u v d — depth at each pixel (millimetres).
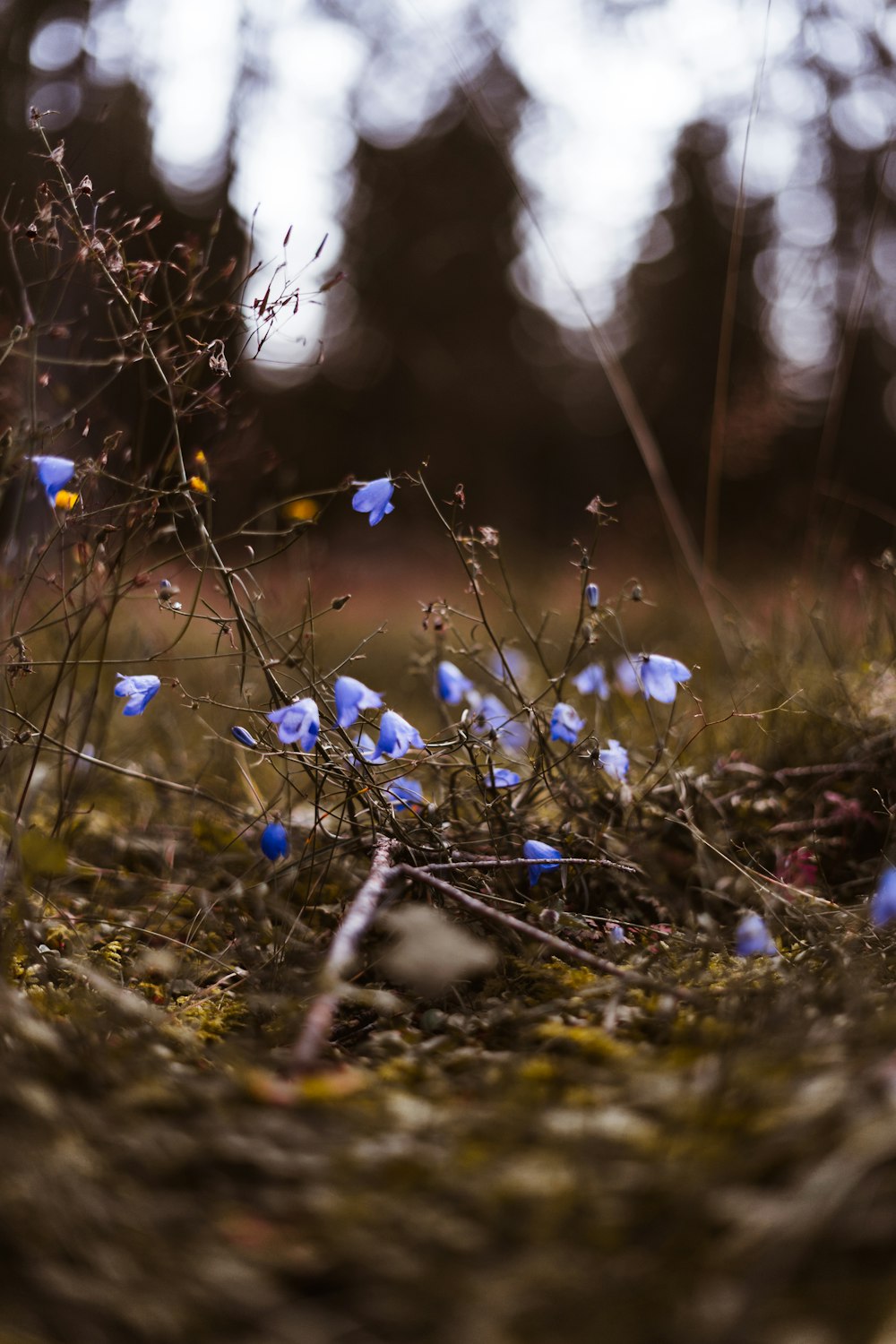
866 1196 598
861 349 4445
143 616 1187
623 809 907
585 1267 587
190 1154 626
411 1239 604
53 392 863
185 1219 611
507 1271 587
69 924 845
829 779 933
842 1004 710
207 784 1037
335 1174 621
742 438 1226
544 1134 632
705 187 5203
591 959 735
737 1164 612
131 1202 613
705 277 5430
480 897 822
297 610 1102
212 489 940
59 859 775
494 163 6160
